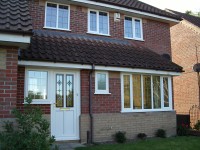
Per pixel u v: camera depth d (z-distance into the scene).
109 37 13.34
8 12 7.26
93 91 10.81
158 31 15.17
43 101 9.70
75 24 12.46
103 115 10.84
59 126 10.00
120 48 12.67
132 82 11.92
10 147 5.54
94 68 10.30
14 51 6.73
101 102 10.94
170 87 13.16
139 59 12.07
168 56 15.16
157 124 12.35
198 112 17.80
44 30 11.71
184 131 13.06
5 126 6.01
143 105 12.09
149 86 12.43
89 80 10.74
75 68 10.14
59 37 11.62
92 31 12.91
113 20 13.59
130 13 13.88
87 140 10.31
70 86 10.44
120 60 11.17
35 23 11.55
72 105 10.39
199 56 18.22
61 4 12.32
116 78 11.48
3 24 6.50
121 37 13.70
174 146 9.52
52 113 9.91
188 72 19.00
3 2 8.13
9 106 6.51
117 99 11.38
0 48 6.58
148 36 14.66
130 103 11.72
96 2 12.60
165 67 12.28
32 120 6.02
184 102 19.22
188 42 19.08
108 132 10.86
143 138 11.60
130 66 11.12
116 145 9.61
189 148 9.30
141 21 14.54
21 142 5.66
